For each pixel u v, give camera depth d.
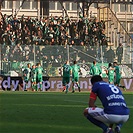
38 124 28.73
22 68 75.75
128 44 82.38
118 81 76.62
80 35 85.12
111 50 78.62
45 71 76.81
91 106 22.53
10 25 82.12
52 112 36.25
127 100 52.69
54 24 84.62
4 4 100.25
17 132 25.38
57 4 105.56
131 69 79.50
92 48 78.31
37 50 76.69
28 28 82.75
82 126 28.17
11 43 80.19
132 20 104.25
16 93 65.38
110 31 88.88
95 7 100.88
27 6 103.00
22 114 34.38
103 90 22.31
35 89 75.50
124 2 90.81
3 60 75.19
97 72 73.81
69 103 45.88
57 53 77.31
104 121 22.28
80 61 77.75
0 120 30.45
